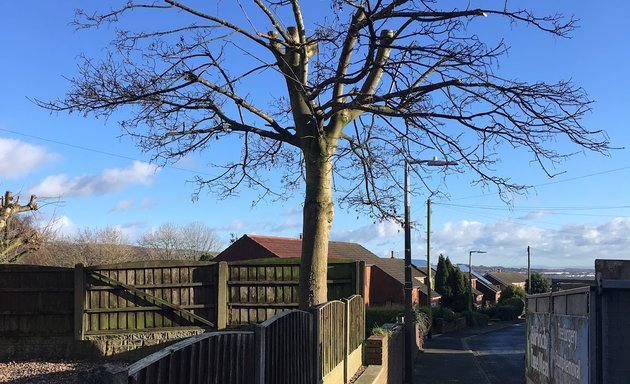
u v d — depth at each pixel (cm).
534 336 1012
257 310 1296
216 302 1281
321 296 853
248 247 3828
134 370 263
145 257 4994
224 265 1291
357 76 784
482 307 6762
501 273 10506
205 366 361
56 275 1262
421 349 2700
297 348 602
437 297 5178
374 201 1004
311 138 868
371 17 744
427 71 891
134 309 1270
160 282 1284
